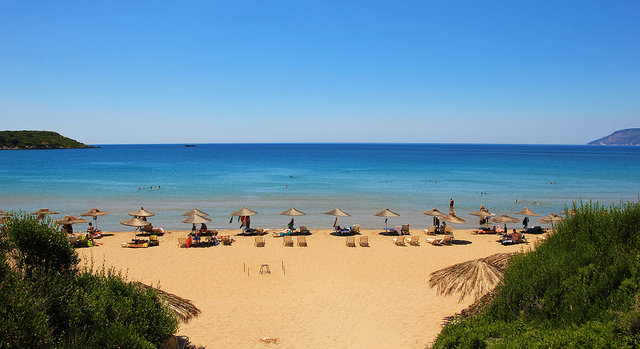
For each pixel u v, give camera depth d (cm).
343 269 1838
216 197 4250
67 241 762
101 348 646
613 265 699
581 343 578
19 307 550
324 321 1273
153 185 5212
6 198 4038
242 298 1470
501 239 2464
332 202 3997
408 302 1443
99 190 4666
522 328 707
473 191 4856
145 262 1914
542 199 4253
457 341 765
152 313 813
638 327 568
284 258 2012
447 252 2150
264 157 13775
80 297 691
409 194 4578
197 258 1994
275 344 1109
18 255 694
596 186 5409
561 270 747
